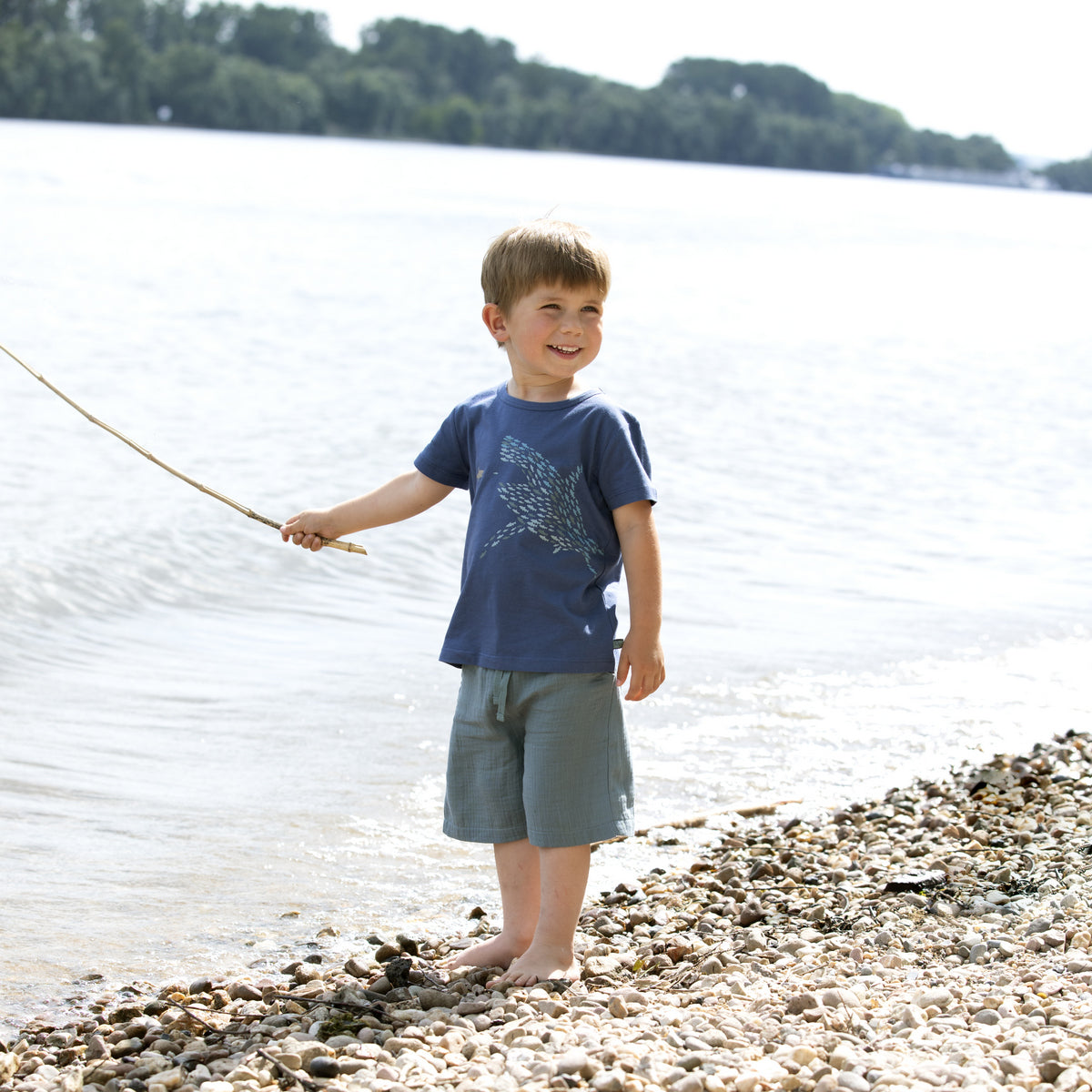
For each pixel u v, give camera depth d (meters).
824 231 54.09
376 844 4.18
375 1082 2.43
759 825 4.38
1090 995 2.81
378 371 15.92
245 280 25.27
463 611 3.15
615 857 4.12
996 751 5.14
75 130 111.62
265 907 3.72
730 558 8.09
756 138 168.50
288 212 43.72
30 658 5.82
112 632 6.25
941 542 8.70
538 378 3.14
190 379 14.54
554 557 3.05
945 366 19.08
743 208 68.25
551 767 3.04
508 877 3.21
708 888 3.81
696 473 10.63
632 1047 2.52
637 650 3.08
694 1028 2.68
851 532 8.89
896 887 3.70
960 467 11.47
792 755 5.06
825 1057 2.50
